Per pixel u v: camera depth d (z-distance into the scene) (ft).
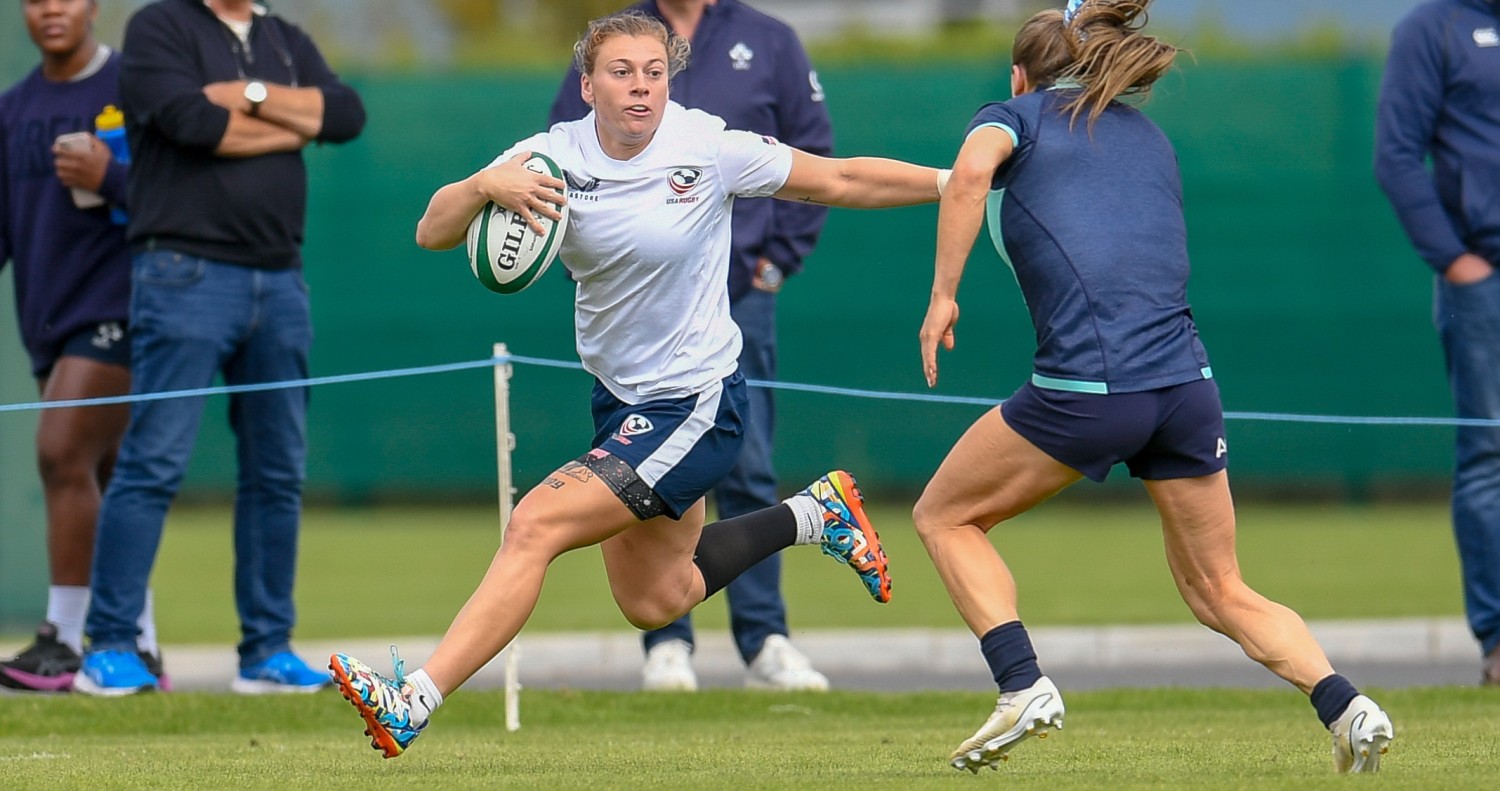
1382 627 123.03
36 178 99.66
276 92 93.40
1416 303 190.60
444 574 160.66
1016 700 60.03
